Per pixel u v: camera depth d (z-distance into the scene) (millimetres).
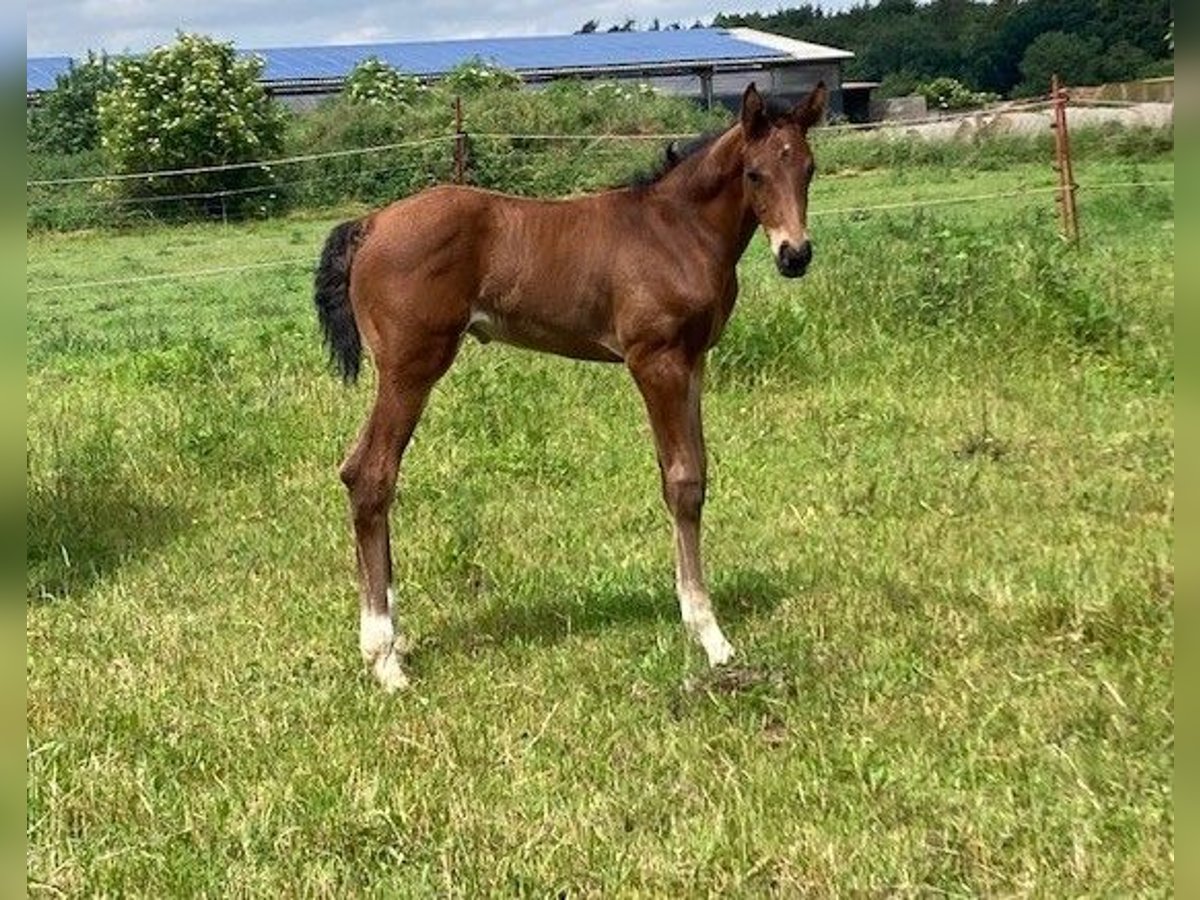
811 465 7699
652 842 3900
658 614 5770
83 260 22031
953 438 8047
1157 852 3527
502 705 4961
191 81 27625
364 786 4305
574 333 5500
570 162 25281
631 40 52094
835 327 10180
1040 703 4527
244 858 3930
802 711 4676
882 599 5664
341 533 7113
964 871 3621
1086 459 7477
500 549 6652
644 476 7707
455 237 5332
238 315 15680
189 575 6648
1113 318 9656
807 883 3621
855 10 67438
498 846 3943
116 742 4707
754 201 5273
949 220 17047
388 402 5379
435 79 41062
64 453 8289
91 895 3773
